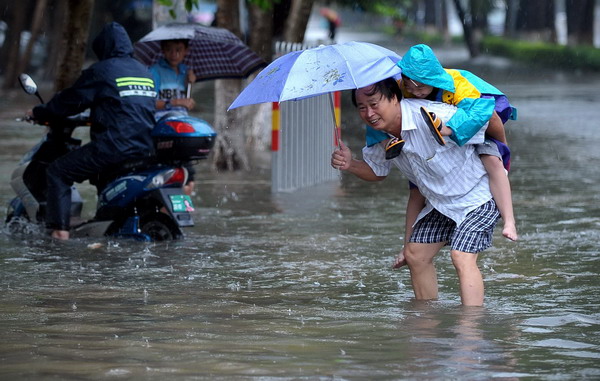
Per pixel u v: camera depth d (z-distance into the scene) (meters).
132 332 11.98
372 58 12.99
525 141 42.75
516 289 15.03
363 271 16.75
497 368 10.21
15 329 12.14
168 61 23.00
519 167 33.59
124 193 19.75
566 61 98.94
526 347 11.17
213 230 21.33
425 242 13.96
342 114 58.06
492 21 180.62
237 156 32.44
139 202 19.98
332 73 12.84
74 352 10.88
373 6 58.34
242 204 25.47
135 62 20.14
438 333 11.91
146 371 10.03
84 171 19.77
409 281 15.84
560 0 172.25
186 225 19.56
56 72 26.84
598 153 37.78
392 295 14.66
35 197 21.03
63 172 19.84
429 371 10.06
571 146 40.50
